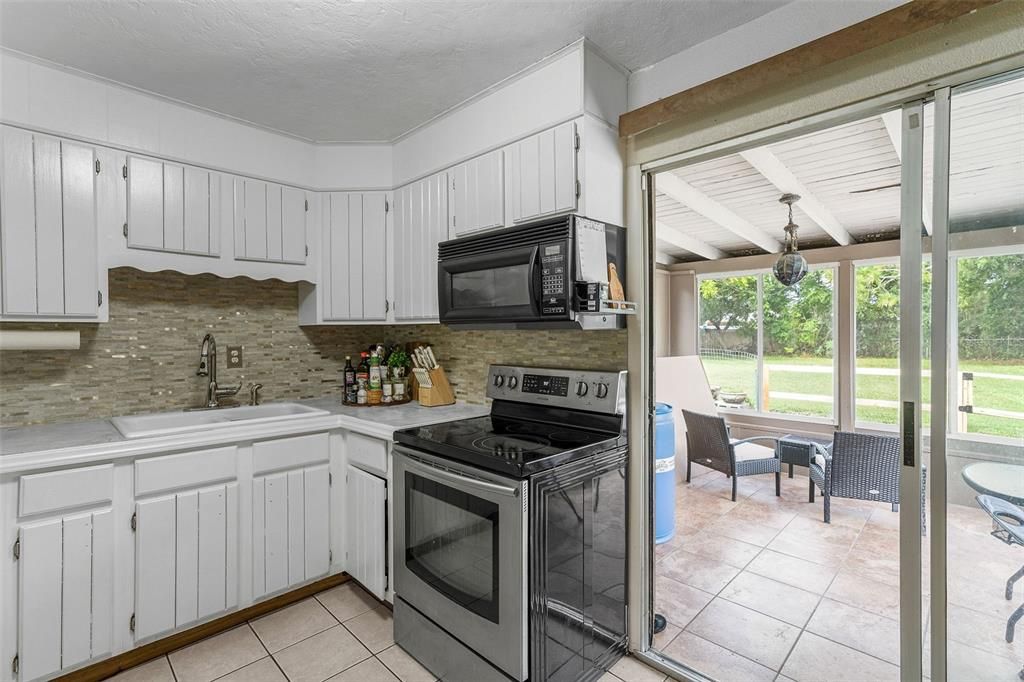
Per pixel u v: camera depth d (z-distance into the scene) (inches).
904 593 56.6
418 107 91.1
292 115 94.0
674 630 85.7
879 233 171.8
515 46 72.1
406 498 79.2
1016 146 49.1
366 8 62.7
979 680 51.7
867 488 128.1
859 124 89.5
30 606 65.5
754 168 113.7
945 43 51.8
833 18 59.1
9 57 72.4
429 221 97.6
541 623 63.7
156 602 74.9
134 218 83.5
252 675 73.0
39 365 83.4
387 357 119.0
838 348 173.9
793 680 72.7
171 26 66.1
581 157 71.5
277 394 112.0
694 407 180.7
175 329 97.8
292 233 103.2
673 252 212.5
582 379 81.4
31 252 74.5
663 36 69.7
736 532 128.0
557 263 69.3
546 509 64.4
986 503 51.3
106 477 71.0
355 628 84.7
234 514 82.6
